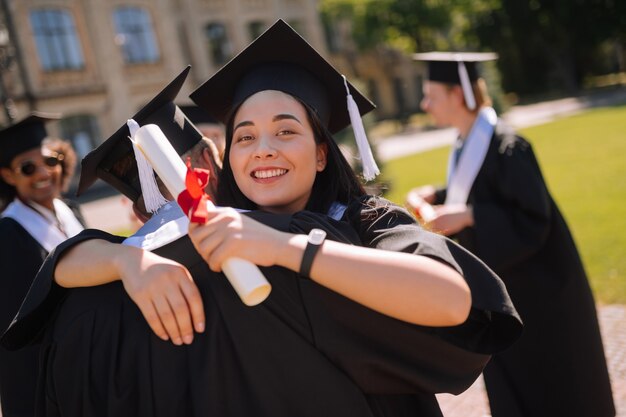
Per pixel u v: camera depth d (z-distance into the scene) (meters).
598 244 7.03
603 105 26.62
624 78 44.00
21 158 3.08
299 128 1.62
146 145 1.38
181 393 1.38
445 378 1.46
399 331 1.41
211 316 1.41
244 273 1.22
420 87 49.31
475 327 1.57
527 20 38.09
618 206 8.67
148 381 1.39
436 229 3.12
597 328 3.15
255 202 1.64
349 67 44.19
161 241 1.48
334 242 1.32
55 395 1.49
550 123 22.53
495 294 1.46
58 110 24.31
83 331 1.45
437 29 37.97
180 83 1.81
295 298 1.40
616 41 42.75
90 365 1.43
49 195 3.16
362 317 1.39
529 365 3.10
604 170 11.63
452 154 3.71
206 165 1.84
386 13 37.00
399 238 1.45
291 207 1.72
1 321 2.74
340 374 1.40
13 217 2.95
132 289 1.36
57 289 1.57
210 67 32.53
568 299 3.10
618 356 4.34
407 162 18.06
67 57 25.02
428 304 1.26
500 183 3.17
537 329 3.12
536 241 3.03
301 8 36.72
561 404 3.06
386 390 1.45
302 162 1.60
